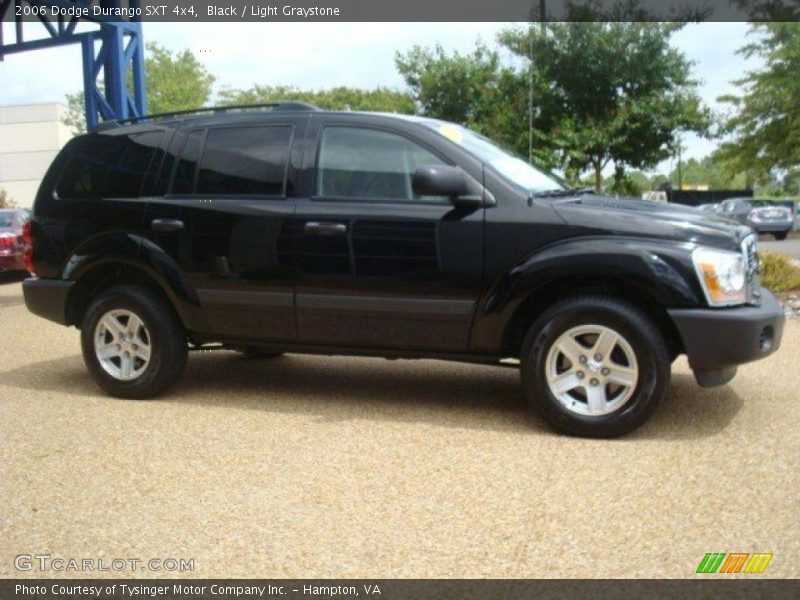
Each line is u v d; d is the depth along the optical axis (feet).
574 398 16.46
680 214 16.83
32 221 20.88
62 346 27.68
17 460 15.33
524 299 16.53
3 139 187.73
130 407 19.06
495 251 16.69
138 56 46.42
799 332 27.71
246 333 18.86
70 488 13.87
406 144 17.80
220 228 18.66
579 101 75.46
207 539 11.82
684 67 75.05
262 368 23.15
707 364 15.76
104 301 19.76
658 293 15.74
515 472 14.26
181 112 20.29
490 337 16.94
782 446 15.38
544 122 75.92
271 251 18.24
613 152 74.59
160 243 19.25
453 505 12.87
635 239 16.02
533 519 12.30
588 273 16.06
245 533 11.99
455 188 16.62
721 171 128.57
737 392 19.51
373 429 16.96
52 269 20.58
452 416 17.93
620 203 17.43
